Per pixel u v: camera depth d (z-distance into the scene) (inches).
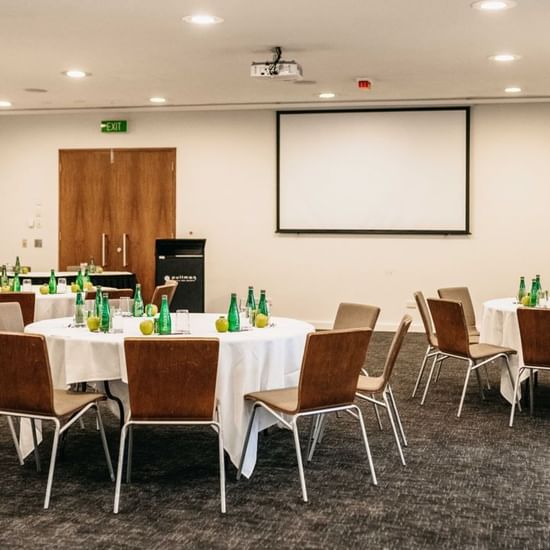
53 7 223.0
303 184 417.1
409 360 320.8
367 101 393.4
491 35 252.7
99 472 169.9
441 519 143.9
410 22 237.3
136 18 233.9
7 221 447.2
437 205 404.8
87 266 374.3
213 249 429.7
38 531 136.9
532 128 396.2
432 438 200.5
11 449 187.8
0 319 206.5
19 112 428.1
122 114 432.1
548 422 218.2
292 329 181.0
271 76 277.3
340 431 206.8
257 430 167.5
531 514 146.9
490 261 402.6
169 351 141.5
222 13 228.2
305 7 221.5
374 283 413.7
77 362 166.6
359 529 138.6
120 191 436.1
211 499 153.1
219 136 425.7
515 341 232.1
